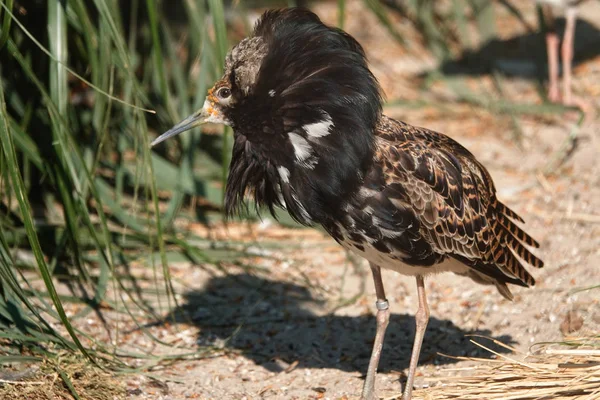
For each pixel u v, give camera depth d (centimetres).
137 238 1223
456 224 901
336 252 1273
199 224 1312
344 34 876
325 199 855
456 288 1174
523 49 1928
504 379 911
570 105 1625
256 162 888
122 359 1004
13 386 888
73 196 1105
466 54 1880
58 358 938
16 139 1109
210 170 1360
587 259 1201
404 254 884
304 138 843
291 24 862
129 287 1160
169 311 1120
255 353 1042
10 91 1189
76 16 1097
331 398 946
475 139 1579
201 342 1062
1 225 1061
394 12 2106
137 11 1385
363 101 849
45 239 1182
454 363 1005
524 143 1561
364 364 1018
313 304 1150
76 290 1128
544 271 1184
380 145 864
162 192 1359
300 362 1024
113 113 1277
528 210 1343
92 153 1191
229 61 870
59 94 1062
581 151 1510
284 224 1306
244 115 862
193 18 1291
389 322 1103
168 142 1362
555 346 1010
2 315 980
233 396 946
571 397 857
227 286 1187
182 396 940
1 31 1021
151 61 1362
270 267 1236
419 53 1952
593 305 1092
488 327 1074
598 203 1348
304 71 843
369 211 857
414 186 870
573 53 1934
